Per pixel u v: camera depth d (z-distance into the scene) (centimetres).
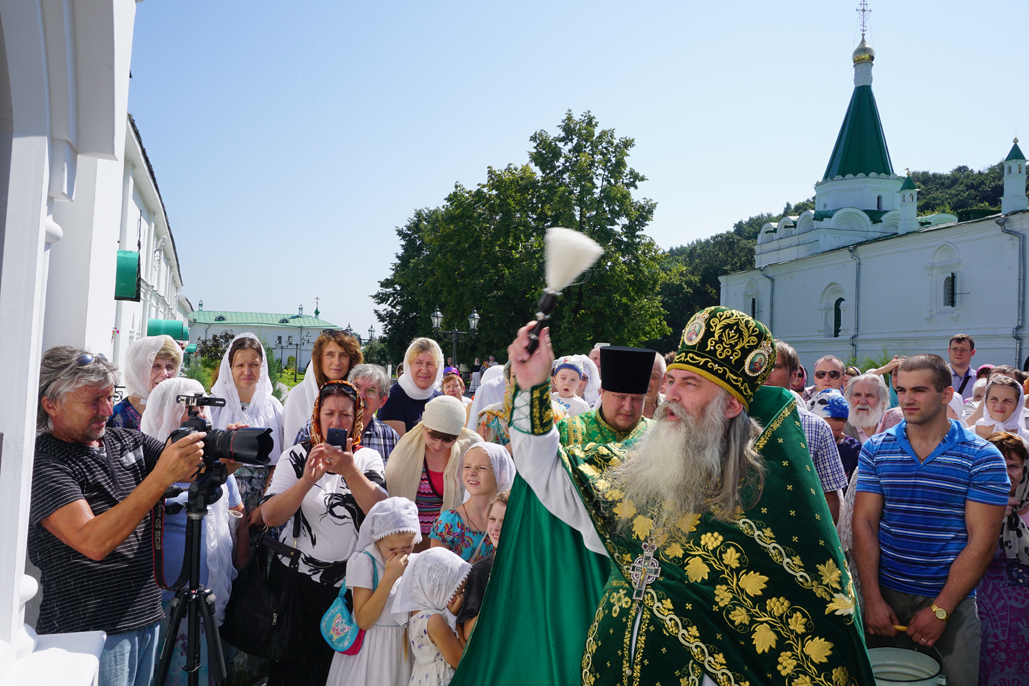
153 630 278
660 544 195
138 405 418
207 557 318
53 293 462
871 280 3269
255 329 8312
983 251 2708
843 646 183
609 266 2869
